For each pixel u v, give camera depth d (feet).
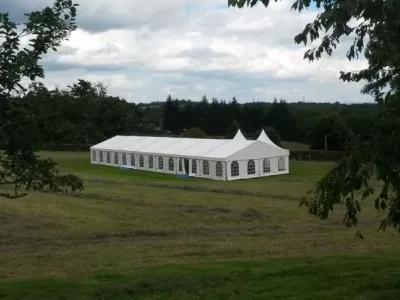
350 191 16.65
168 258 42.06
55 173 22.27
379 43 18.30
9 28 18.74
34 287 25.80
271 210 71.56
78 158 196.34
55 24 19.76
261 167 130.41
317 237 52.95
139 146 161.07
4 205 72.49
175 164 138.72
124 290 25.63
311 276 28.40
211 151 132.36
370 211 70.03
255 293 25.16
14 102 19.33
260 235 54.75
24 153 19.49
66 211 69.67
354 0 14.70
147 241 51.16
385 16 14.69
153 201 79.77
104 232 55.01
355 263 31.76
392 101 16.88
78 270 37.45
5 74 18.43
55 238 52.37
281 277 28.63
